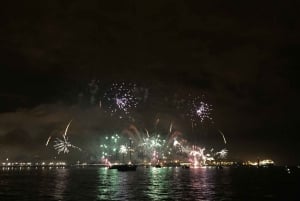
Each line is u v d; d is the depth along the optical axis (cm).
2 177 15138
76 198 6781
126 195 7250
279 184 10819
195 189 8681
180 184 10362
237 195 7381
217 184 10494
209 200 6488
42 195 7319
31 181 12031
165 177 14400
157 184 10275
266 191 8325
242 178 14362
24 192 7962
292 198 6981
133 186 9594
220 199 6656
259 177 15550
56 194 7500
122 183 10788
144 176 15325
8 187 9394
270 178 14662
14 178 14225
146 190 8338
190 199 6619
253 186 9844
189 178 13750
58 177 14838
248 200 6606
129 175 16338
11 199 6700
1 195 7350
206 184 10438
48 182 11431
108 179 12962
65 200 6494
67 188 8988
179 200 6462
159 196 7050
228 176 16188
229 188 9062
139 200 6456
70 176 15700
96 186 9575
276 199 6812
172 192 7862
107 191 8094
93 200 6450
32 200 6525
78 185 10006
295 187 9600
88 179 13038
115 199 6606
